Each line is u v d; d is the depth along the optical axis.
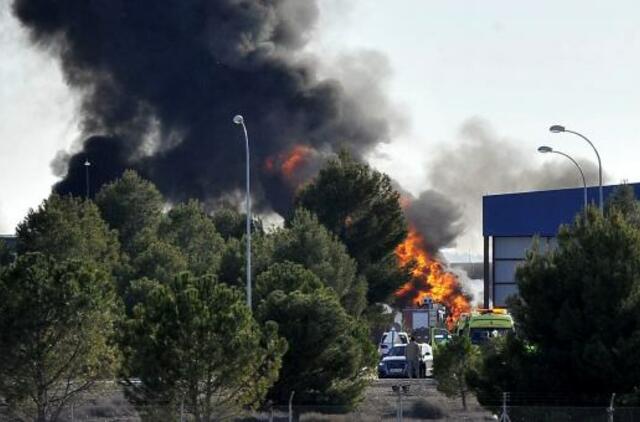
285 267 77.31
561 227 67.25
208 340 58.78
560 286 65.44
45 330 61.66
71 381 63.34
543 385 64.62
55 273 62.22
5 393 61.72
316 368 69.75
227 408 60.31
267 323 62.12
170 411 59.66
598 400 64.12
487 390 66.06
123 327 61.00
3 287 61.78
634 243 65.19
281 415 67.75
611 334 63.75
